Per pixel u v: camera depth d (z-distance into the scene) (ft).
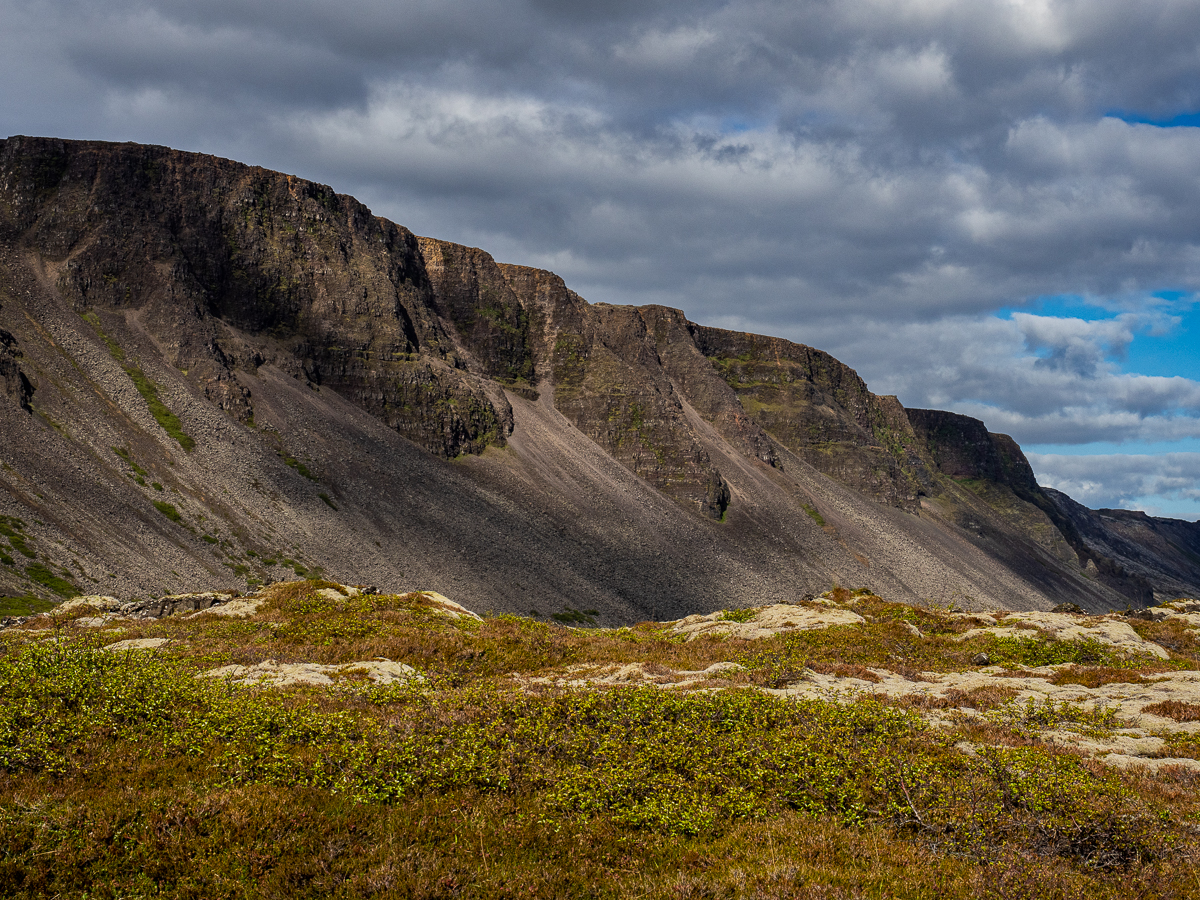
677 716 68.03
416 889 38.42
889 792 50.88
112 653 83.05
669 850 44.37
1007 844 43.96
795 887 38.70
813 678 94.84
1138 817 45.62
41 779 48.32
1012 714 76.89
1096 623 146.51
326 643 109.40
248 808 45.47
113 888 38.01
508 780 51.57
